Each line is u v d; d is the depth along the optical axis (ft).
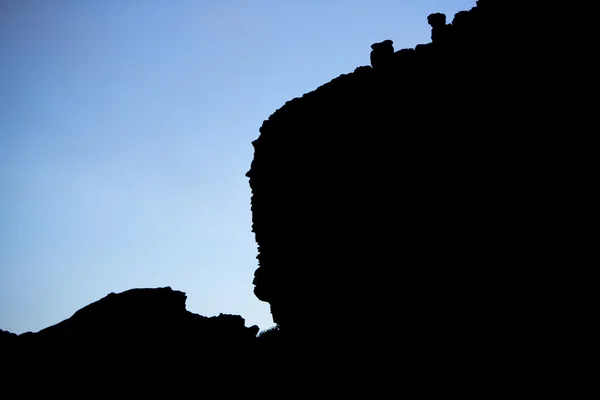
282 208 103.35
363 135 99.81
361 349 71.77
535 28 88.02
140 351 72.18
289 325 88.89
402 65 108.37
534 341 57.82
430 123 91.91
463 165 82.53
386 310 74.59
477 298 66.95
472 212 76.38
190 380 68.80
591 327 54.85
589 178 67.15
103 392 63.10
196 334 81.61
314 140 106.63
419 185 85.81
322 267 88.79
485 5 103.71
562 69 79.41
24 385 63.52
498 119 82.89
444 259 74.49
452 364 61.46
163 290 92.27
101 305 84.64
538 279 63.46
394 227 83.76
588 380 50.72
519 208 71.77
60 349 72.02
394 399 61.31
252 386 71.05
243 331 91.25
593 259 60.39
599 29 78.02
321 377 70.33
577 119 73.15
